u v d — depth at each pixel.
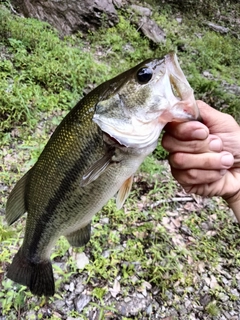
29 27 1.09
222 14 2.09
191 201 0.80
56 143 0.30
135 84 0.26
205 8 2.04
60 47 1.07
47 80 0.93
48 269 0.36
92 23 1.35
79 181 0.29
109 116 0.27
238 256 0.71
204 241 0.71
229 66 1.66
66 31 1.27
